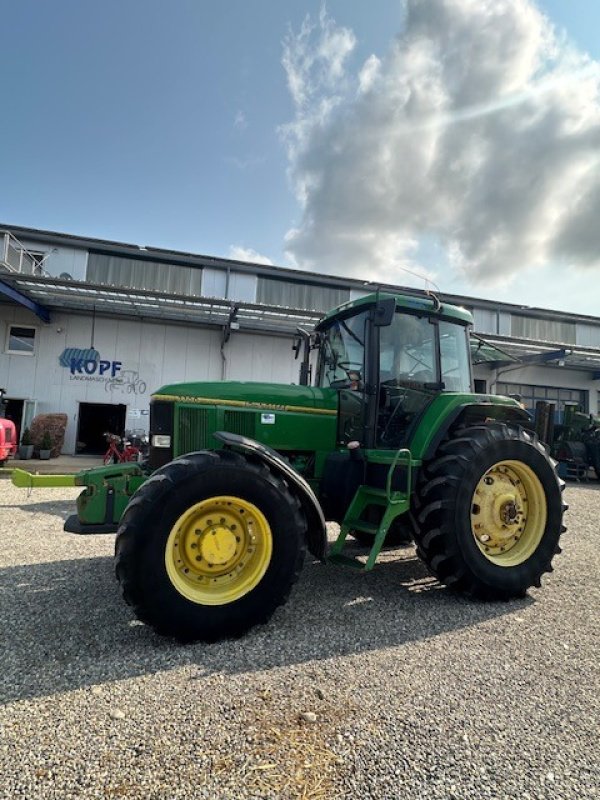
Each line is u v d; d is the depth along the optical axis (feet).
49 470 31.27
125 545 8.05
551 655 8.23
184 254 47.44
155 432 11.12
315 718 6.19
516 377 57.77
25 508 20.20
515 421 13.50
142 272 46.78
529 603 10.89
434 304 12.81
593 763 5.54
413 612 10.09
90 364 42.65
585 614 10.19
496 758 5.57
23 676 7.06
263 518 8.92
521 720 6.32
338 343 13.69
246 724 6.03
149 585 8.02
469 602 10.79
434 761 5.48
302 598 10.77
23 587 10.92
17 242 41.06
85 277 45.39
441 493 10.69
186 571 8.68
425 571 13.03
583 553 15.52
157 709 6.30
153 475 8.66
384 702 6.63
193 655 7.86
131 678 7.08
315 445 12.12
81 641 8.28
